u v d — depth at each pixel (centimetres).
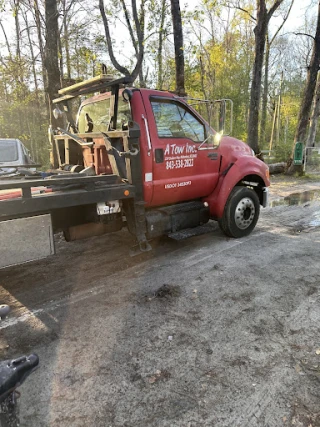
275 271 419
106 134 427
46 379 245
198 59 1980
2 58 1628
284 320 311
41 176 452
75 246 539
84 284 402
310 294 359
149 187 434
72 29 1305
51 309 345
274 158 1833
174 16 1107
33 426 206
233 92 2366
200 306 340
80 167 448
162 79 1783
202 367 253
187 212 494
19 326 315
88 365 259
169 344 281
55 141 557
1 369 156
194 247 520
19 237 321
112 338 292
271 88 4075
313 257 462
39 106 1758
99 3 1107
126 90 392
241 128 2562
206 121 505
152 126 429
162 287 382
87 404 222
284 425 202
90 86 439
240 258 466
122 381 241
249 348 272
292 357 261
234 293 365
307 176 1355
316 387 230
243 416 209
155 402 222
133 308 342
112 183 411
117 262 469
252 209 561
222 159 520
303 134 1378
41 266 461
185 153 467
